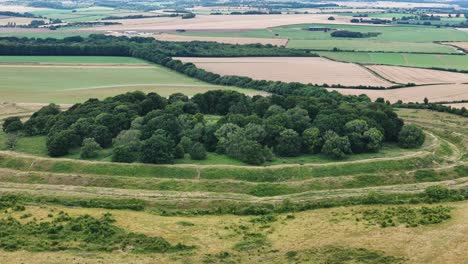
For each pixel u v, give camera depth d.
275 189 114.00
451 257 72.25
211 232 86.31
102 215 94.19
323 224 87.81
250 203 104.44
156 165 123.75
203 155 130.00
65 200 104.94
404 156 132.62
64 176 120.25
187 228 88.25
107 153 134.00
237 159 130.00
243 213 98.38
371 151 137.25
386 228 83.69
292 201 104.44
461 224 83.75
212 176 120.06
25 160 130.12
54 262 72.75
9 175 122.56
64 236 82.69
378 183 118.94
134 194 110.44
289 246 78.94
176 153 129.00
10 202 99.94
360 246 77.12
